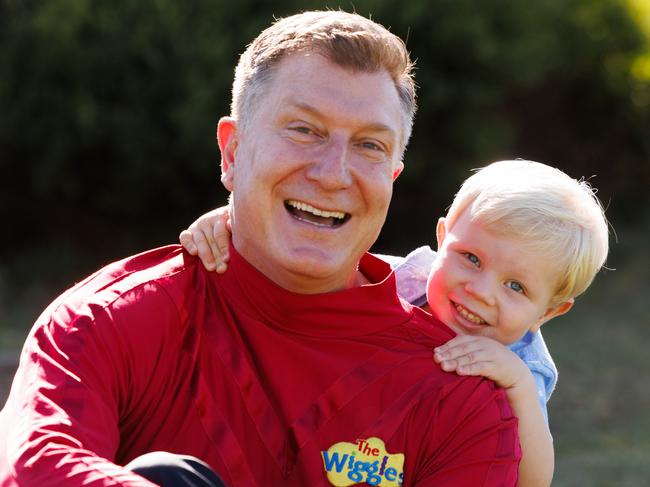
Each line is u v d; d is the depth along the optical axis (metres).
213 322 3.81
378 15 15.70
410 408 3.71
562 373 13.95
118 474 3.10
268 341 3.77
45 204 16.94
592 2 19.62
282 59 3.78
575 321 16.12
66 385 3.45
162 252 4.12
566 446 11.55
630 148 20.89
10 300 15.66
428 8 15.99
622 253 18.80
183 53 15.05
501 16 16.78
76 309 3.68
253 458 3.63
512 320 4.40
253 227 3.78
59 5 14.80
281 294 3.78
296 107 3.70
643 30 20.28
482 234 4.41
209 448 3.62
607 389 13.43
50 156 15.49
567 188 4.45
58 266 16.66
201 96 14.95
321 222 3.80
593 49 19.69
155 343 3.68
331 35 3.76
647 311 16.44
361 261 4.13
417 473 3.69
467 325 4.48
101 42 14.98
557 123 20.23
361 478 3.63
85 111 14.96
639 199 20.70
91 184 16.08
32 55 15.03
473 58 16.38
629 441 11.70
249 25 15.24
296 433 3.66
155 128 15.32
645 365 14.23
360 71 3.76
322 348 3.79
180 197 16.34
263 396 3.70
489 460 3.64
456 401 3.72
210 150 15.33
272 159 3.70
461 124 16.75
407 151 16.66
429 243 17.73
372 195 3.76
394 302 3.90
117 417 3.57
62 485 3.11
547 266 4.36
